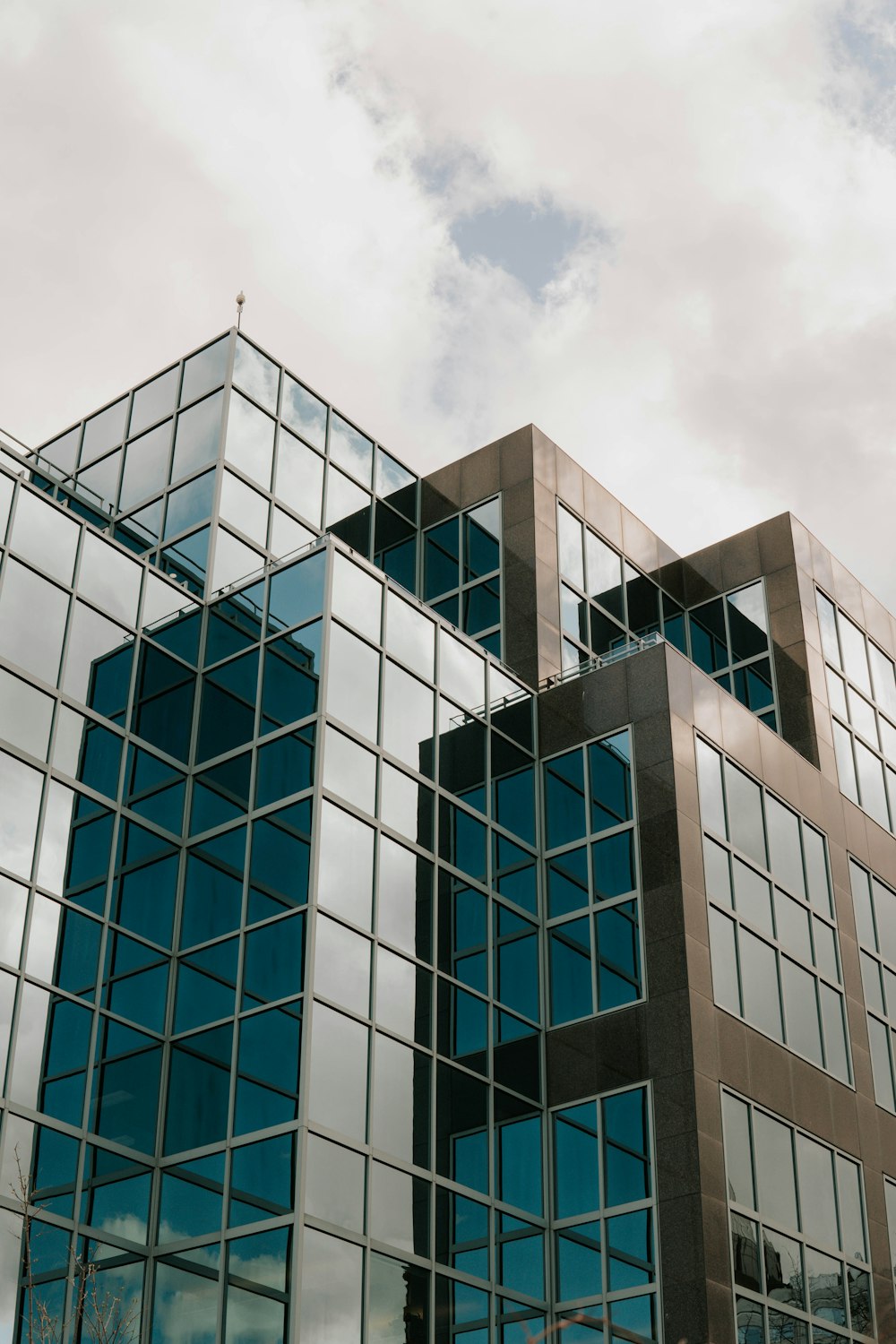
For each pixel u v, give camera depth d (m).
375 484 45.25
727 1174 32.75
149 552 40.12
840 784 44.12
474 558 44.44
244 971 31.75
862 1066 38.72
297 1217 28.27
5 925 30.56
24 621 33.34
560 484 45.50
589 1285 32.38
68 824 32.59
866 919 41.97
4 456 41.50
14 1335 27.86
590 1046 34.97
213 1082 30.97
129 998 32.03
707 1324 30.55
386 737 35.09
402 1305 29.66
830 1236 34.66
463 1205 31.84
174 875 34.06
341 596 35.44
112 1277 29.41
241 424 41.19
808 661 45.44
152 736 35.12
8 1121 29.16
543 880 37.84
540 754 39.62
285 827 32.84
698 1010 34.12
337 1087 30.19
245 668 35.88
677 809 36.34
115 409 43.97
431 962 33.66
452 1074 32.97
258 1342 27.67
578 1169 33.78
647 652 38.91
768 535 48.16
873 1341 34.12
